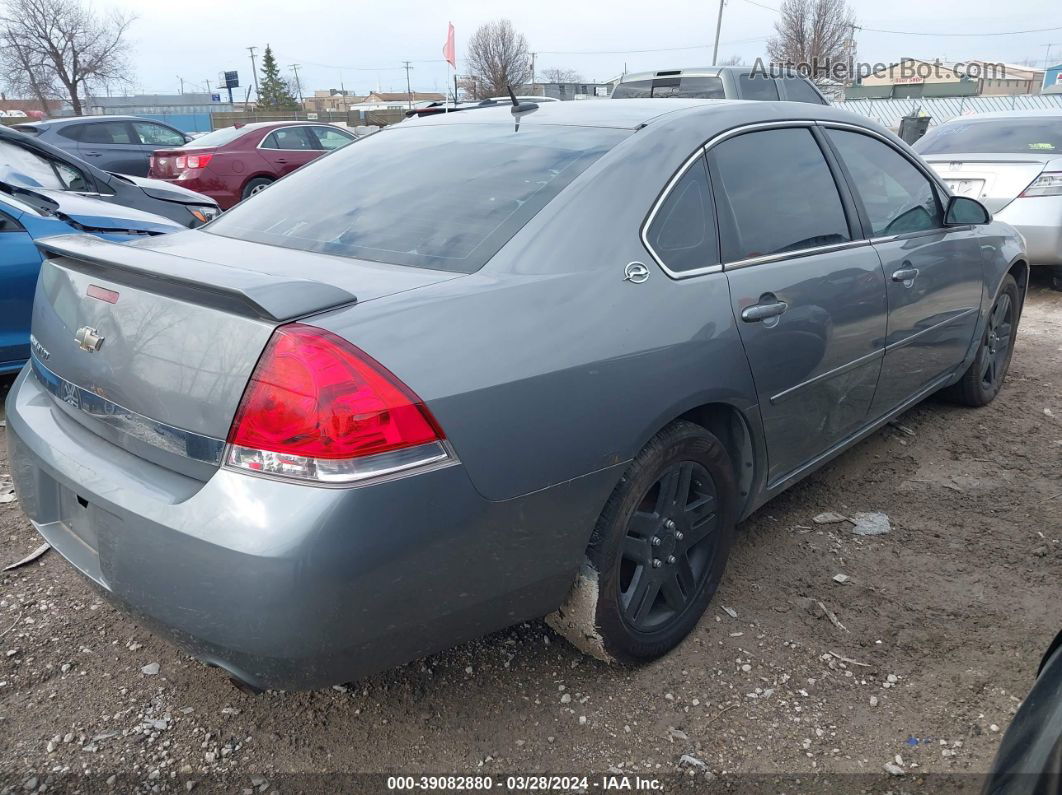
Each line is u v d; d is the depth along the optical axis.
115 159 12.98
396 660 1.95
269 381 1.75
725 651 2.64
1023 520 3.50
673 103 2.94
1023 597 2.95
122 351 2.01
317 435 1.72
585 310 2.16
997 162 7.56
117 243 2.45
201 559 1.76
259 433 1.75
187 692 2.43
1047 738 1.33
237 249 2.46
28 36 43.62
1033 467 4.01
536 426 2.00
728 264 2.62
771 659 2.61
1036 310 7.32
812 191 3.09
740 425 2.71
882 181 3.52
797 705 2.42
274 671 1.80
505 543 2.01
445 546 1.88
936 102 25.94
